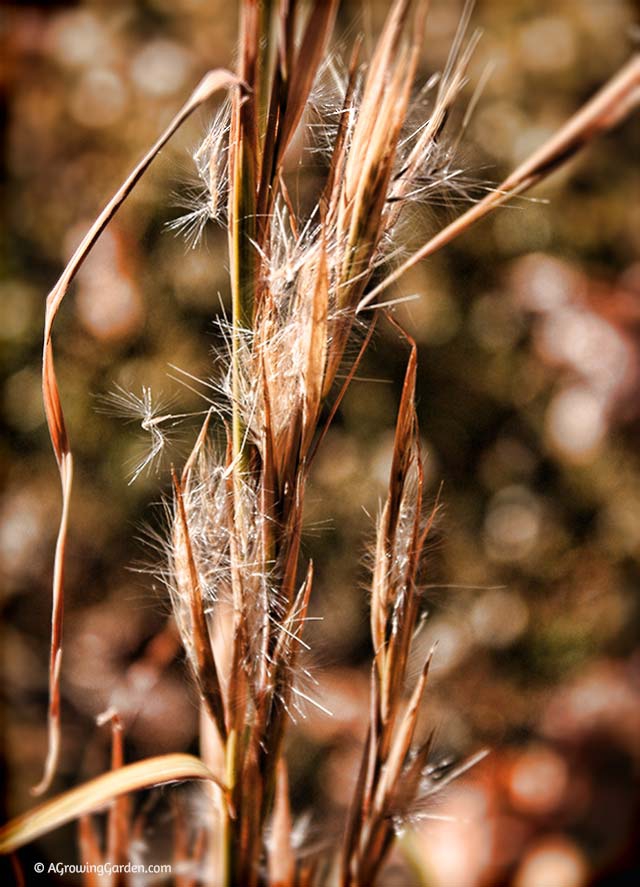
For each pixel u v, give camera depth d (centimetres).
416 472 25
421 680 26
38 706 68
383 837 26
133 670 34
